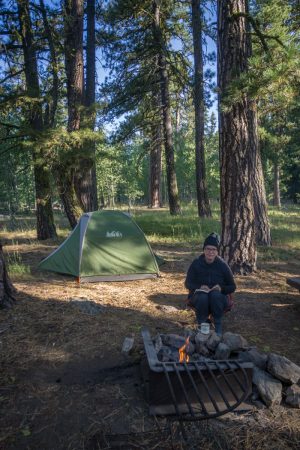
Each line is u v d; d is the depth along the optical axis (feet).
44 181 41.98
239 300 19.83
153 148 74.64
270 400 10.23
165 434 9.34
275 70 17.21
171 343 12.33
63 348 13.92
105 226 26.00
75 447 8.87
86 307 18.15
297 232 46.96
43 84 44.80
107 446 8.90
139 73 64.85
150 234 46.24
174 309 18.24
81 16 42.22
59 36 43.19
